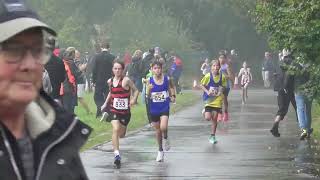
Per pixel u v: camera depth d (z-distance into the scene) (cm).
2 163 613
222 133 3806
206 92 3366
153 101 2770
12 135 630
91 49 9919
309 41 2580
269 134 3741
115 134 2636
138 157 2853
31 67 628
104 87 4353
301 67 2767
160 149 2748
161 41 10381
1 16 609
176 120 4647
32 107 654
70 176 649
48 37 639
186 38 10700
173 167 2573
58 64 2898
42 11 10150
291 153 2933
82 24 10225
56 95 2928
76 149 659
